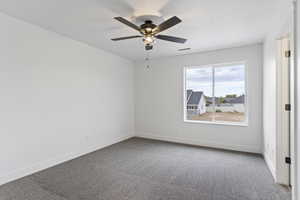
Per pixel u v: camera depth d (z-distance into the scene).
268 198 2.00
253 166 2.91
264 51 3.26
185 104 4.46
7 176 2.36
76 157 3.35
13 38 2.41
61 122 3.10
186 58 4.31
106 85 4.13
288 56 2.26
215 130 3.99
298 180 1.52
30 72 2.62
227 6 2.10
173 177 2.53
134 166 2.92
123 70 4.70
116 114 4.45
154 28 2.31
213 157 3.34
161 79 4.68
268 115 2.89
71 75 3.27
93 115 3.77
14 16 2.38
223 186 2.27
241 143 3.71
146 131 4.96
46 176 2.55
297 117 1.55
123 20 1.99
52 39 2.92
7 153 2.36
